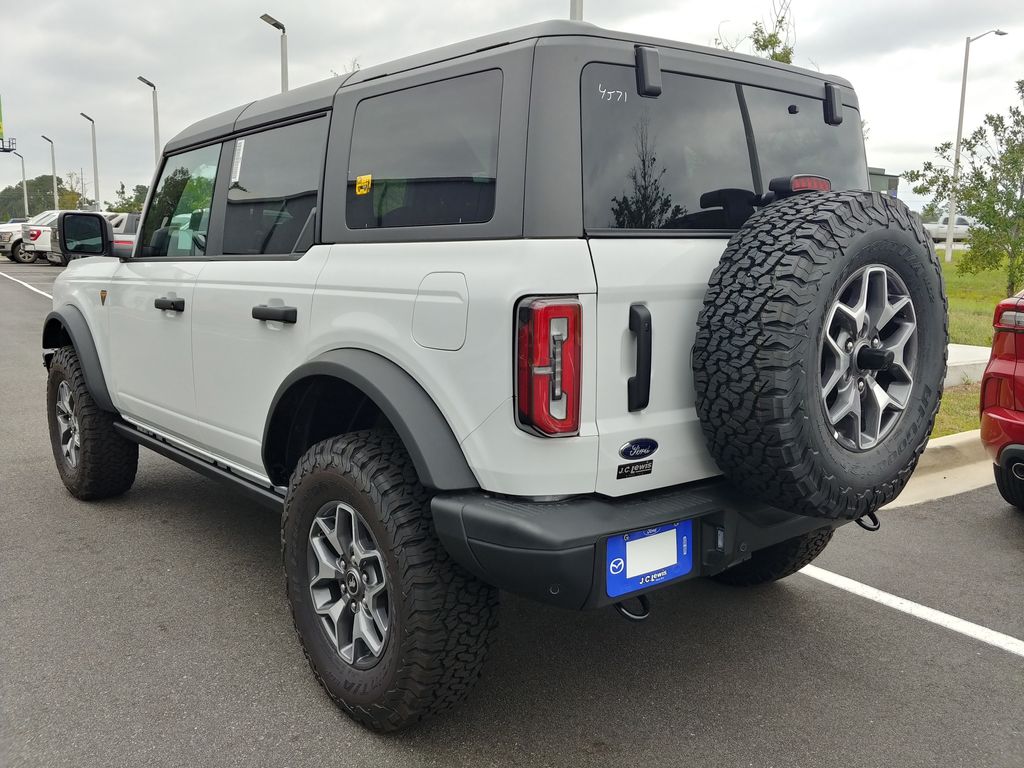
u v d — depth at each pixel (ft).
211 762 8.10
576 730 8.72
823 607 11.75
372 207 8.99
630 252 7.52
